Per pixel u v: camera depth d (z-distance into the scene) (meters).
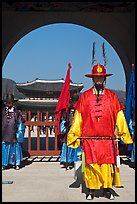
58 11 11.84
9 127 9.18
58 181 7.65
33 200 6.00
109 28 12.16
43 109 25.50
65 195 6.34
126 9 11.76
